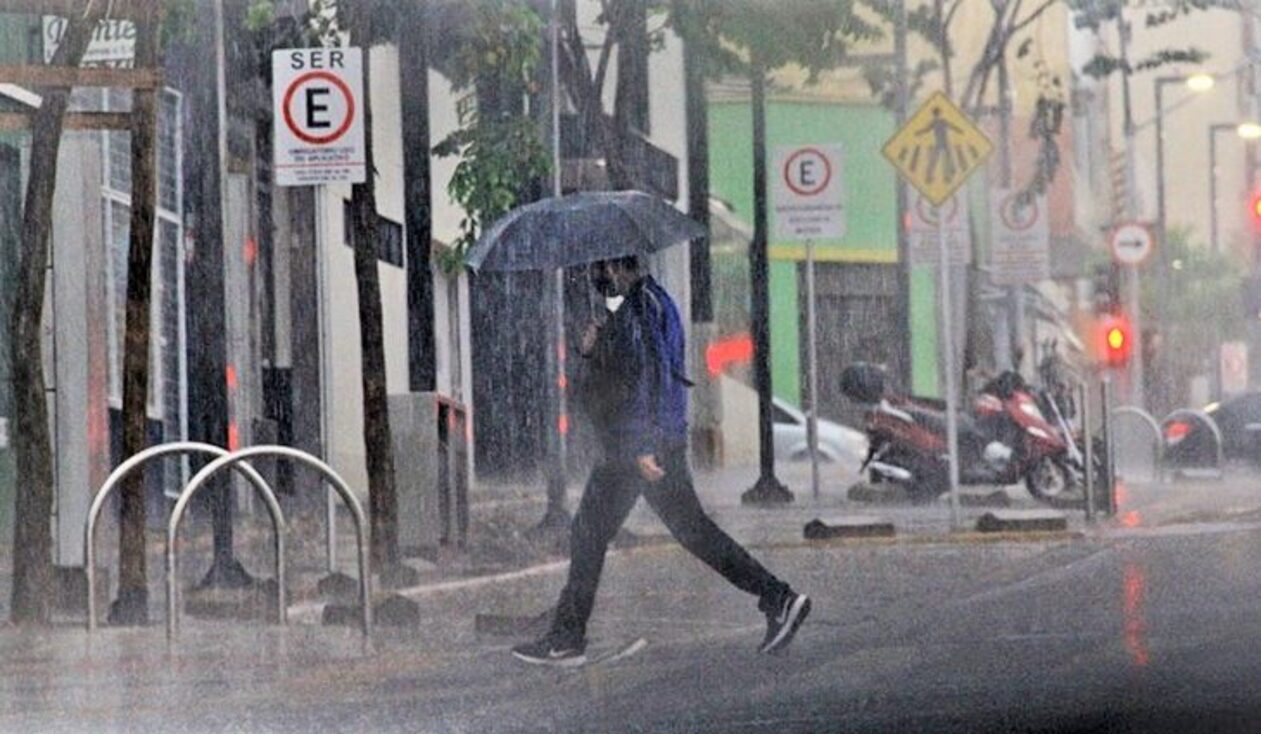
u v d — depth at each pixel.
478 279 59.72
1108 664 29.80
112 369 46.34
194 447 32.03
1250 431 77.62
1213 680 28.94
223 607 35.84
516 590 38.62
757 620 34.41
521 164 49.00
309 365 52.16
